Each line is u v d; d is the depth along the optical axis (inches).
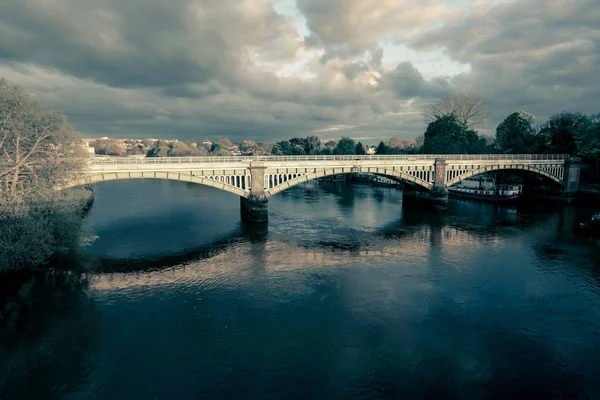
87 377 946.1
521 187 4067.4
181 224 2736.2
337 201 4060.0
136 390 898.1
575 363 1010.1
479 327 1199.6
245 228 2603.3
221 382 928.3
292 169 2805.1
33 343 1098.1
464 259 1904.5
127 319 1252.5
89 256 1952.5
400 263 1843.0
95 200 4001.0
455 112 5280.5
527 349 1075.3
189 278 1637.6
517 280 1604.3
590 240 2287.2
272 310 1318.9
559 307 1342.3
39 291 1470.2
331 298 1418.6
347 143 7249.0
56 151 1716.3
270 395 880.9
